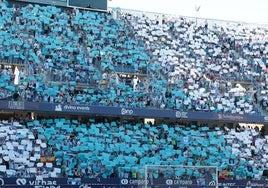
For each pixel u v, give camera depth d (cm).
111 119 9362
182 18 12481
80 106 8731
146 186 6538
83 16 11288
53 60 9712
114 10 11862
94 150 8425
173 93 9831
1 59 9281
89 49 10350
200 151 9038
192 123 9819
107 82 9644
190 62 11000
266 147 9625
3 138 8125
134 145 8781
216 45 11756
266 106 10250
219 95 10188
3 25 10225
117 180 7769
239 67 11150
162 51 11044
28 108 8419
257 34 12550
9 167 7656
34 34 10319
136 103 9269
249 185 8381
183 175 6744
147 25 11731
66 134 8619
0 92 8575
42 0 11400
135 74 10225
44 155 8044
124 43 10925
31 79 9050
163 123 9631
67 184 7450
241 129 9912
